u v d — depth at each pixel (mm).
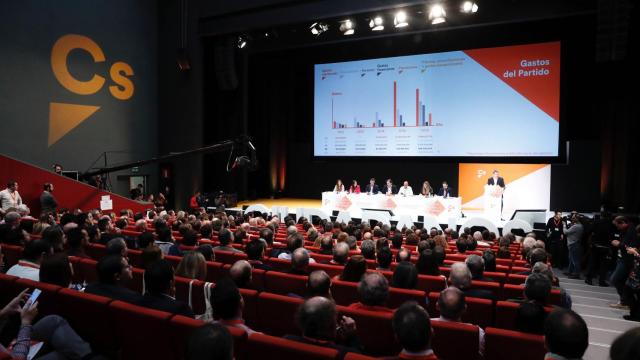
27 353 2725
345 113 17641
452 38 16016
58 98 16250
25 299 3246
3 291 3729
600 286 9461
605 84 14875
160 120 19031
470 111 15703
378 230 8703
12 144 15078
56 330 2916
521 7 13500
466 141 15805
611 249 9453
